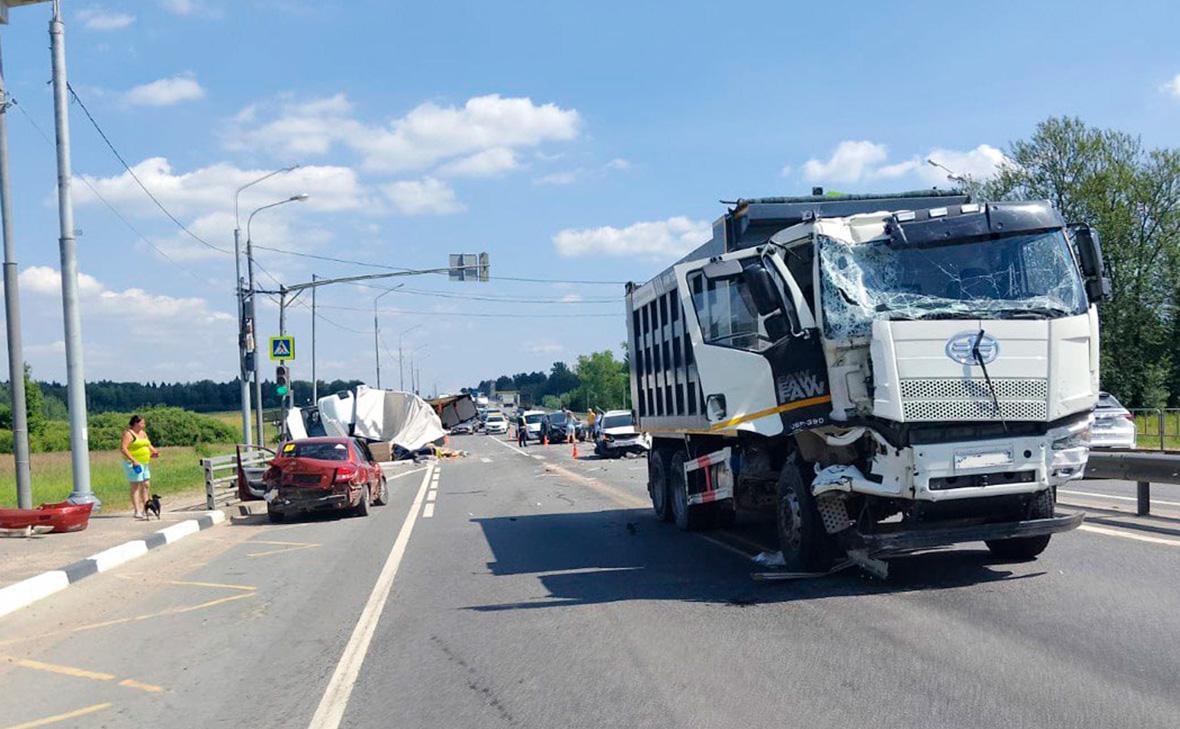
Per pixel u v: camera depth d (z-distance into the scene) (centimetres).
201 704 744
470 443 7138
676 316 1449
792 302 1055
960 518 997
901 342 942
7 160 1903
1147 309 5034
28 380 7038
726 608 959
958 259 987
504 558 1386
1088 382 969
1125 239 5050
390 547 1576
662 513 1692
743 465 1290
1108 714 597
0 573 1314
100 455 5391
